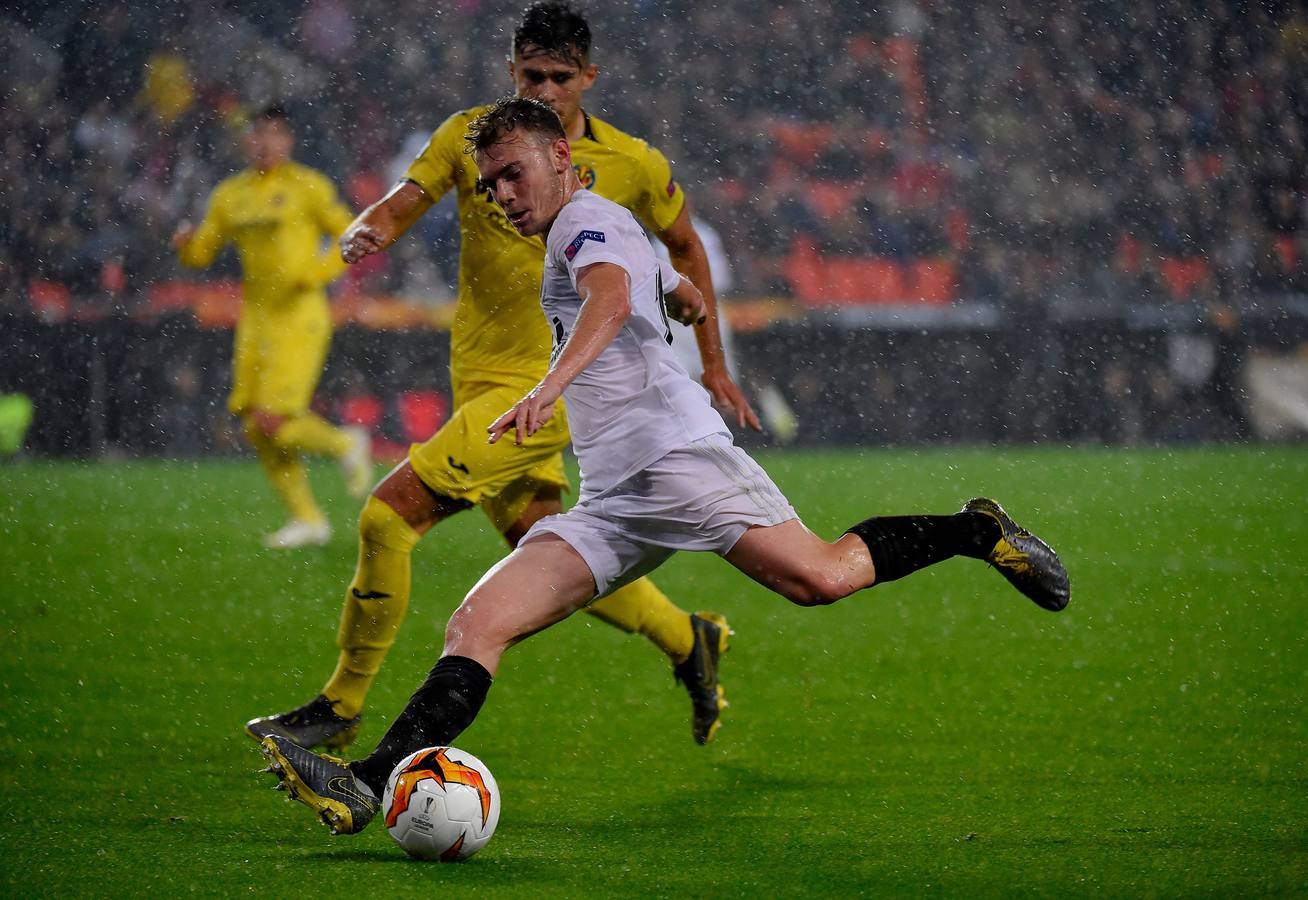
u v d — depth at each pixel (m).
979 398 60.59
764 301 63.78
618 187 16.05
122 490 43.34
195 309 54.34
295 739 14.79
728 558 12.43
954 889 11.01
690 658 15.91
